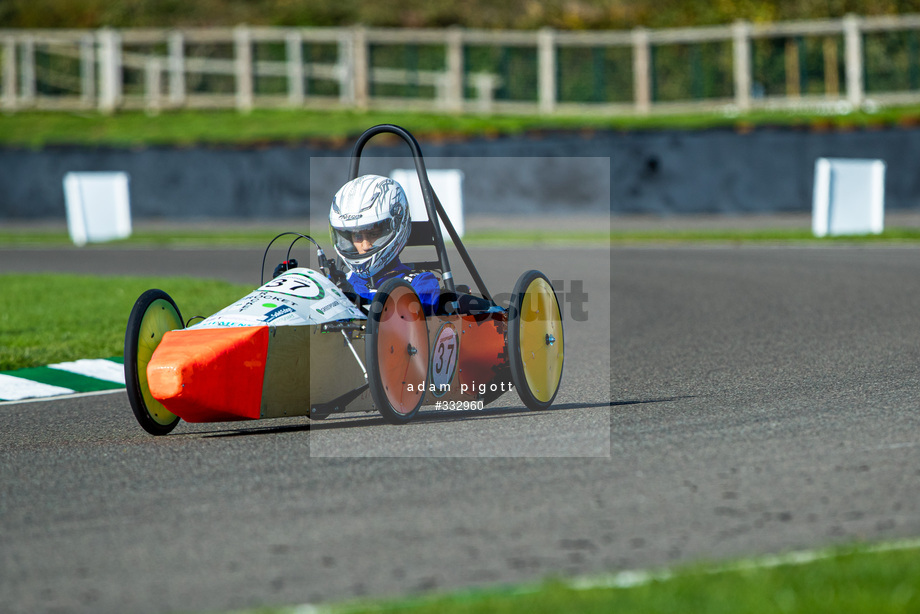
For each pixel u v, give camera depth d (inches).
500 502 664.4
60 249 3107.8
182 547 599.8
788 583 504.4
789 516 614.5
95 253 2967.5
